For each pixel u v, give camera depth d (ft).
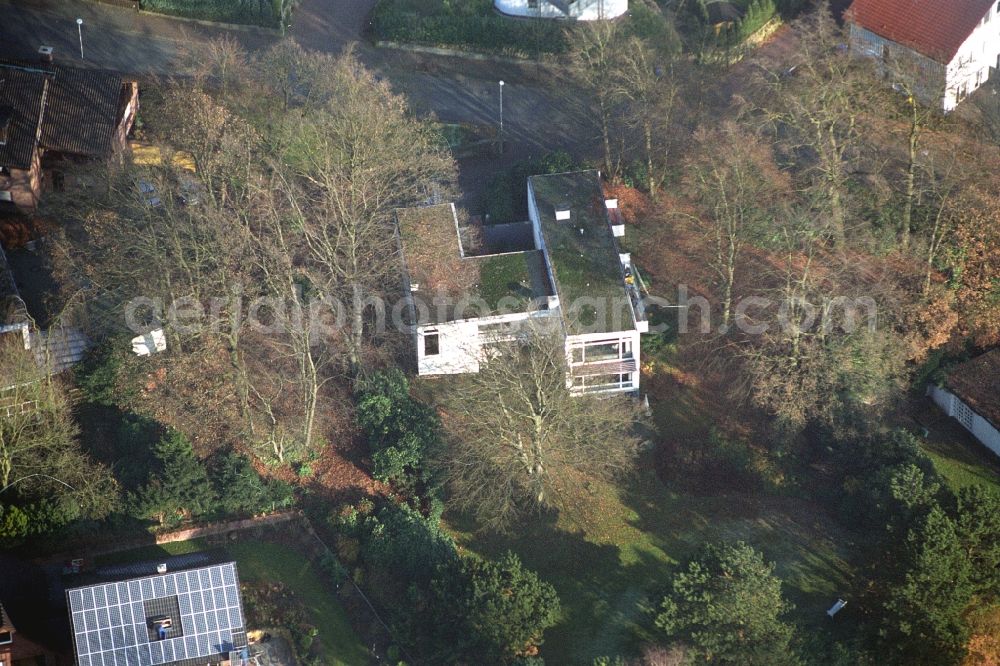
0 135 358.64
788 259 333.21
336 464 321.11
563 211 356.79
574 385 325.01
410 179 374.43
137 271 313.12
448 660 277.85
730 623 270.87
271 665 281.33
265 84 374.43
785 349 327.67
